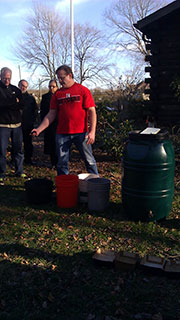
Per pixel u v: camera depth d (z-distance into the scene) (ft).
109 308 7.99
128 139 13.23
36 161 25.11
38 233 12.06
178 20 27.22
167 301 8.24
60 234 11.95
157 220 13.01
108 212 14.07
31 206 14.83
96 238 11.64
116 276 9.29
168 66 28.07
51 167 22.63
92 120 14.53
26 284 8.89
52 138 21.24
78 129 14.79
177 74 27.66
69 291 8.62
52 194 16.01
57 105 15.07
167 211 12.98
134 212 12.90
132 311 7.88
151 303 8.16
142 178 12.23
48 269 9.66
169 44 27.78
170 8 25.77
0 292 8.59
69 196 14.43
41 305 8.12
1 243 11.25
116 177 19.72
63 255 10.45
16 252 10.63
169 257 10.37
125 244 11.23
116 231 12.20
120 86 58.44
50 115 15.24
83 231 12.23
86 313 7.83
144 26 27.35
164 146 12.25
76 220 13.21
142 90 62.95
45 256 10.38
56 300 8.28
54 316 7.73
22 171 19.67
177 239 11.56
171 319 7.61
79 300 8.26
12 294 8.53
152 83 28.55
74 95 14.46
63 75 14.29
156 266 9.27
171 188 12.75
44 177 19.75
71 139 15.07
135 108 51.88
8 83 17.61
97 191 13.88
